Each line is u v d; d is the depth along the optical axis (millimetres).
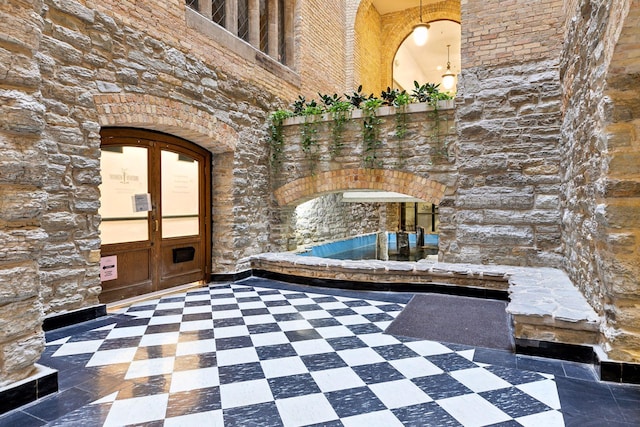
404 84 15414
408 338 3180
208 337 3229
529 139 4832
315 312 3980
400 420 1966
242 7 6320
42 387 2188
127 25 3994
